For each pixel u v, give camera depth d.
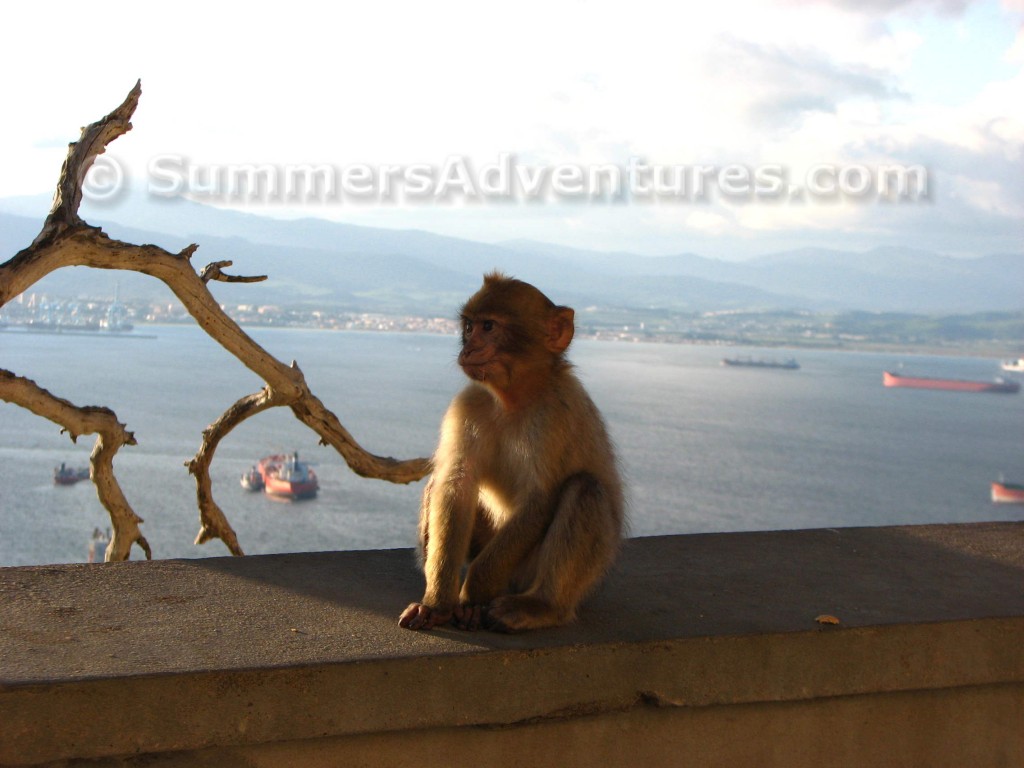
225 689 1.35
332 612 1.56
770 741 1.53
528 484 1.63
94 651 1.40
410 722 1.40
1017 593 1.70
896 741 1.57
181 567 1.71
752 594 1.67
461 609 1.53
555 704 1.44
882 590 1.70
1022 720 1.62
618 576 1.75
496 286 1.67
